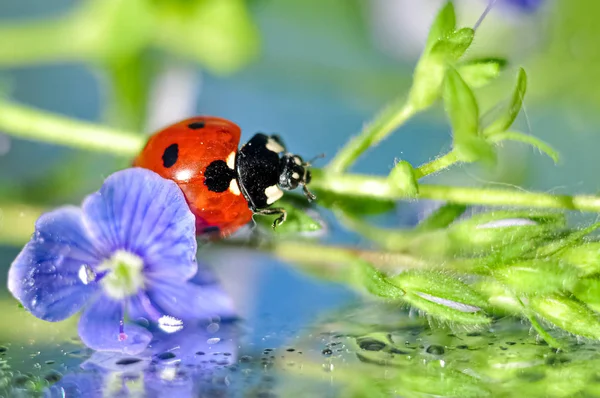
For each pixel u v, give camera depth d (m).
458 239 0.08
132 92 0.10
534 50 0.10
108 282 0.08
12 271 0.08
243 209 0.08
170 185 0.08
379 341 0.08
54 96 0.11
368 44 0.11
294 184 0.08
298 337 0.08
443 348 0.08
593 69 0.11
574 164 0.10
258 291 0.09
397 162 0.08
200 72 0.11
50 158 0.10
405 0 0.11
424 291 0.08
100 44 0.10
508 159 0.10
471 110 0.08
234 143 0.08
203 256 0.08
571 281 0.07
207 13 0.10
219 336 0.08
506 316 0.08
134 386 0.08
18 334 0.08
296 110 0.11
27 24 0.10
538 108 0.11
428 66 0.08
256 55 0.11
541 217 0.08
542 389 0.08
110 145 0.09
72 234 0.08
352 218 0.08
